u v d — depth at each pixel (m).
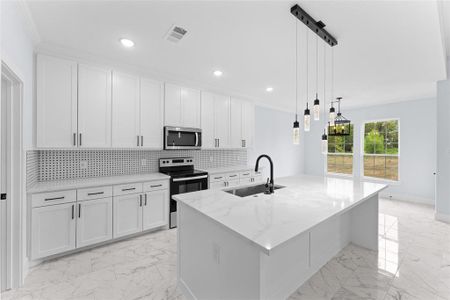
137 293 1.81
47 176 2.62
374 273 2.10
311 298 1.78
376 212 2.52
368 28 1.90
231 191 2.33
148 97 3.11
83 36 2.11
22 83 1.86
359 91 4.02
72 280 1.97
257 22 1.86
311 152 6.48
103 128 2.72
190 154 3.99
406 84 3.57
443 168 3.44
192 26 1.93
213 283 1.47
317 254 2.15
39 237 2.15
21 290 1.83
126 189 2.73
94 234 2.49
